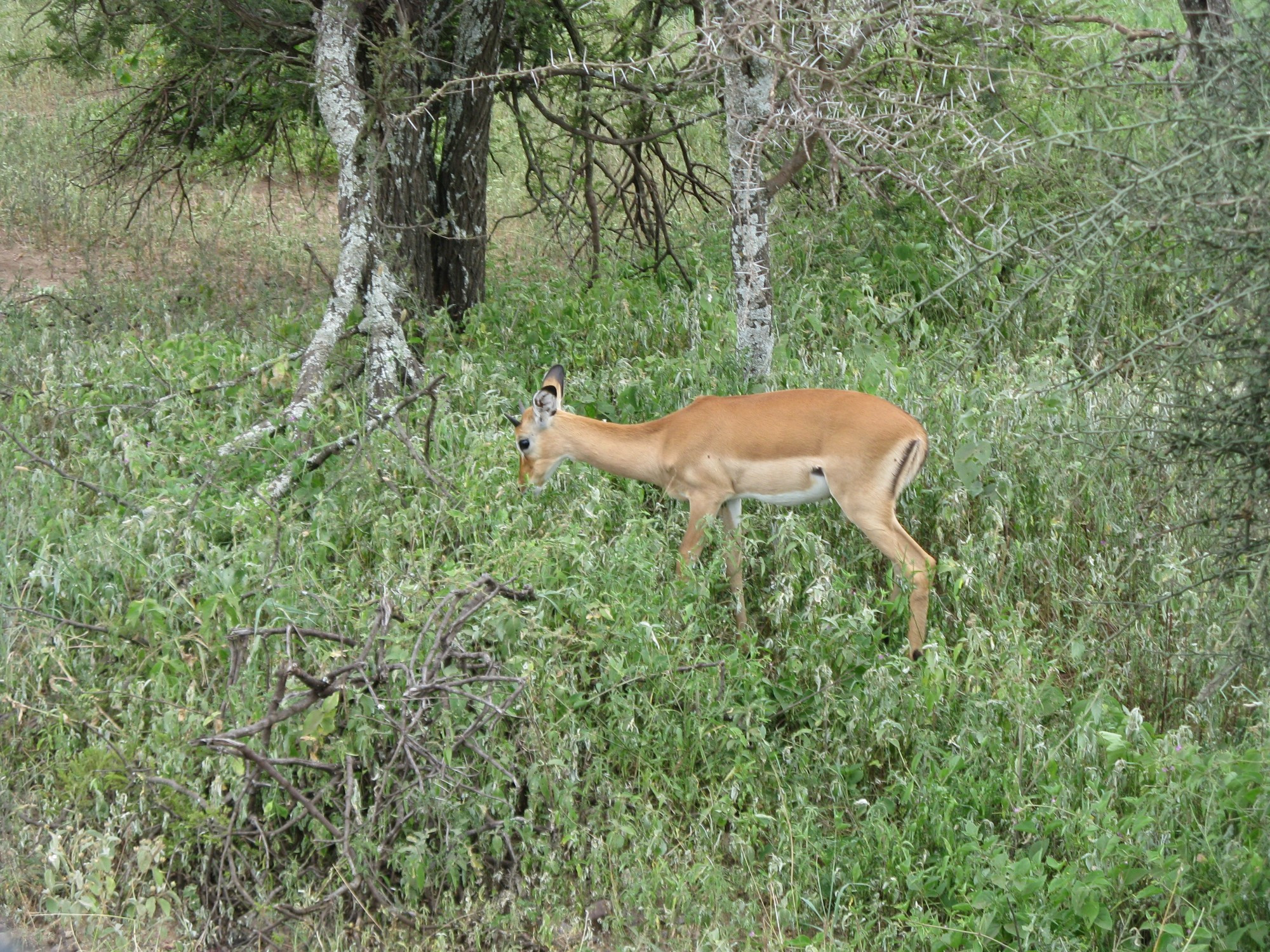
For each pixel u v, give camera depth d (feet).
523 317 39.40
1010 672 20.77
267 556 22.77
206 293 43.50
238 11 35.55
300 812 18.15
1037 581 26.05
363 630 20.49
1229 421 16.58
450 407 31.78
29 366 34.27
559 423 27.17
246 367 32.55
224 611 20.76
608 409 31.96
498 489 26.21
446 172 39.70
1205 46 16.11
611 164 61.31
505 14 39.99
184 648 20.94
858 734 21.35
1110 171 17.43
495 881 18.53
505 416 27.91
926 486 27.76
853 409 25.07
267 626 20.99
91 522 24.44
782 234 42.91
